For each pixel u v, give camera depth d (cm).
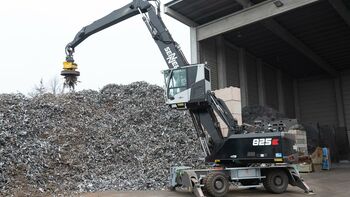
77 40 1678
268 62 3020
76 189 1180
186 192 1165
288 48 2708
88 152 1417
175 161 1465
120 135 1566
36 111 1552
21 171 1165
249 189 1288
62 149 1373
